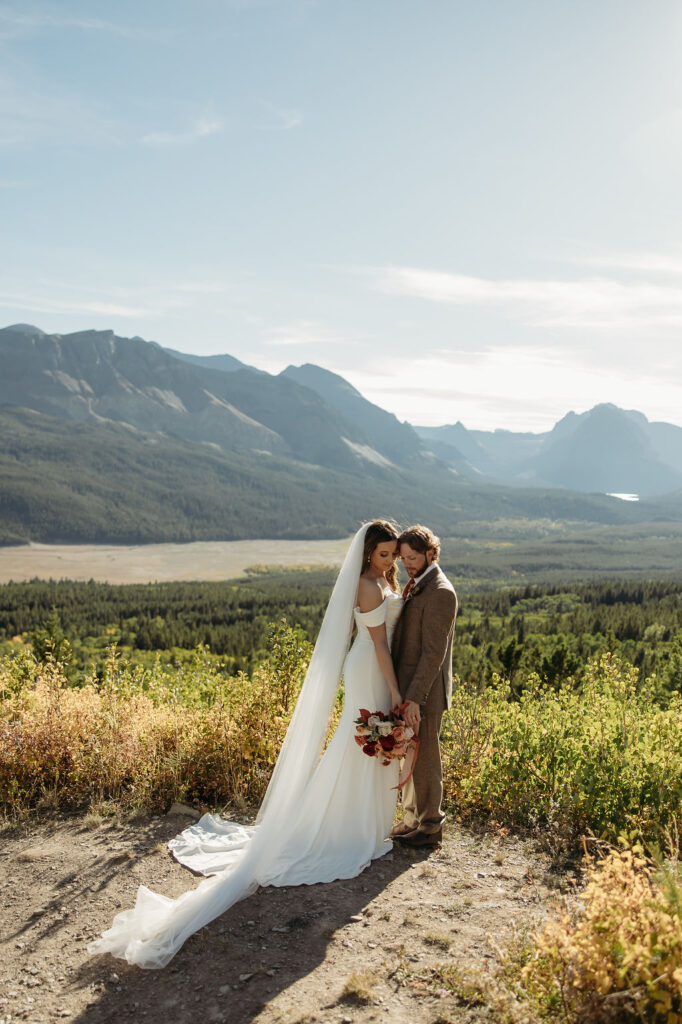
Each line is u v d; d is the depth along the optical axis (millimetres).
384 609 4121
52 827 4641
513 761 4953
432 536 4148
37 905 3621
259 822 4250
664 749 4777
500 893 3621
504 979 2670
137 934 3195
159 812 4887
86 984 2943
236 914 3473
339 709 5578
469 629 65250
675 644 13594
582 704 6223
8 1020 2713
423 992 2738
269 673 6152
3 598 126688
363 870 3934
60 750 5336
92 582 184875
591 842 4211
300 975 2912
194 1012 2697
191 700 7199
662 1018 2299
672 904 2463
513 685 11430
